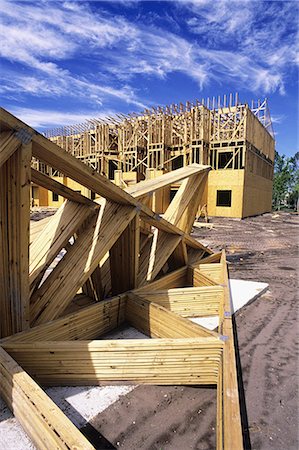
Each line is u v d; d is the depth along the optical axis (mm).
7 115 2242
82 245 3719
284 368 3004
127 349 2654
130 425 2189
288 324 4160
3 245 2764
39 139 2502
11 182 2539
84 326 3441
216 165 25625
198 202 6727
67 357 2631
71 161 2816
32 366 2580
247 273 7438
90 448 1445
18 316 2900
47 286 3334
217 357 2619
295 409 2371
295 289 5984
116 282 4605
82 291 4781
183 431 2137
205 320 4258
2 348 2498
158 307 3535
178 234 5273
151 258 5168
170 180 5594
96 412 2328
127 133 30359
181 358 2639
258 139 29125
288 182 59062
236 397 1910
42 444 1723
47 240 3623
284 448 1966
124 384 2678
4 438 1930
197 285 5539
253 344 3551
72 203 3891
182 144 27422
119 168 31469
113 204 3926
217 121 26031
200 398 2518
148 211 4117
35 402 1854
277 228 19250
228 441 1564
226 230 17953
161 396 2533
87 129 33719
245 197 25391
